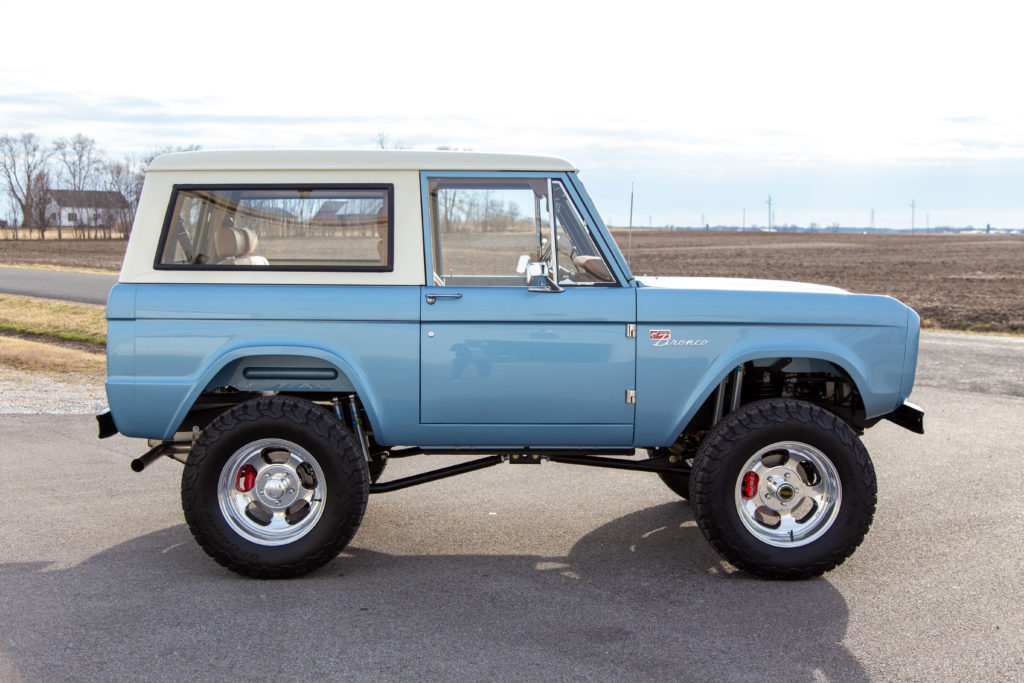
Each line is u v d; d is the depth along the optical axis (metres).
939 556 4.98
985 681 3.46
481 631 3.91
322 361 4.70
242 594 4.34
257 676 3.46
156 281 4.57
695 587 4.48
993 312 25.94
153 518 5.60
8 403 9.66
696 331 4.58
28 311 22.05
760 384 5.24
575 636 3.86
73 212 104.56
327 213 4.62
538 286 4.51
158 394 4.52
